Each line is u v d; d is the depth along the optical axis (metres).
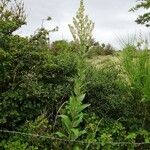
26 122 9.71
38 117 9.70
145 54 10.48
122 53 10.64
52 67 10.43
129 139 10.15
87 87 10.53
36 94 9.93
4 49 10.23
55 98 10.17
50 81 10.61
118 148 10.06
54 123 9.85
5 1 11.08
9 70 10.11
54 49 12.23
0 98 9.77
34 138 9.47
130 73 10.55
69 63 10.77
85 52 9.34
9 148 9.23
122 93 10.84
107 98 10.58
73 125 9.25
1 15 11.04
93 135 9.70
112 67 11.45
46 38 10.94
